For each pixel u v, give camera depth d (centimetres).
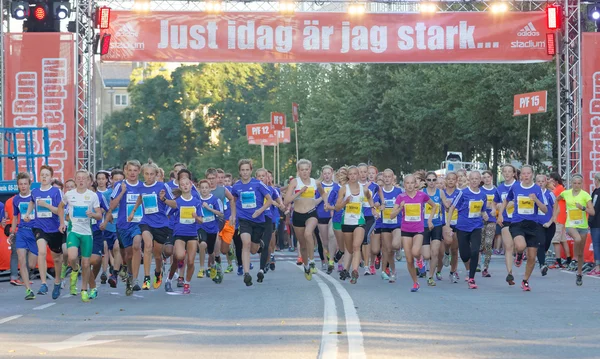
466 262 2780
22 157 3719
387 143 8094
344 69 9038
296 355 1356
